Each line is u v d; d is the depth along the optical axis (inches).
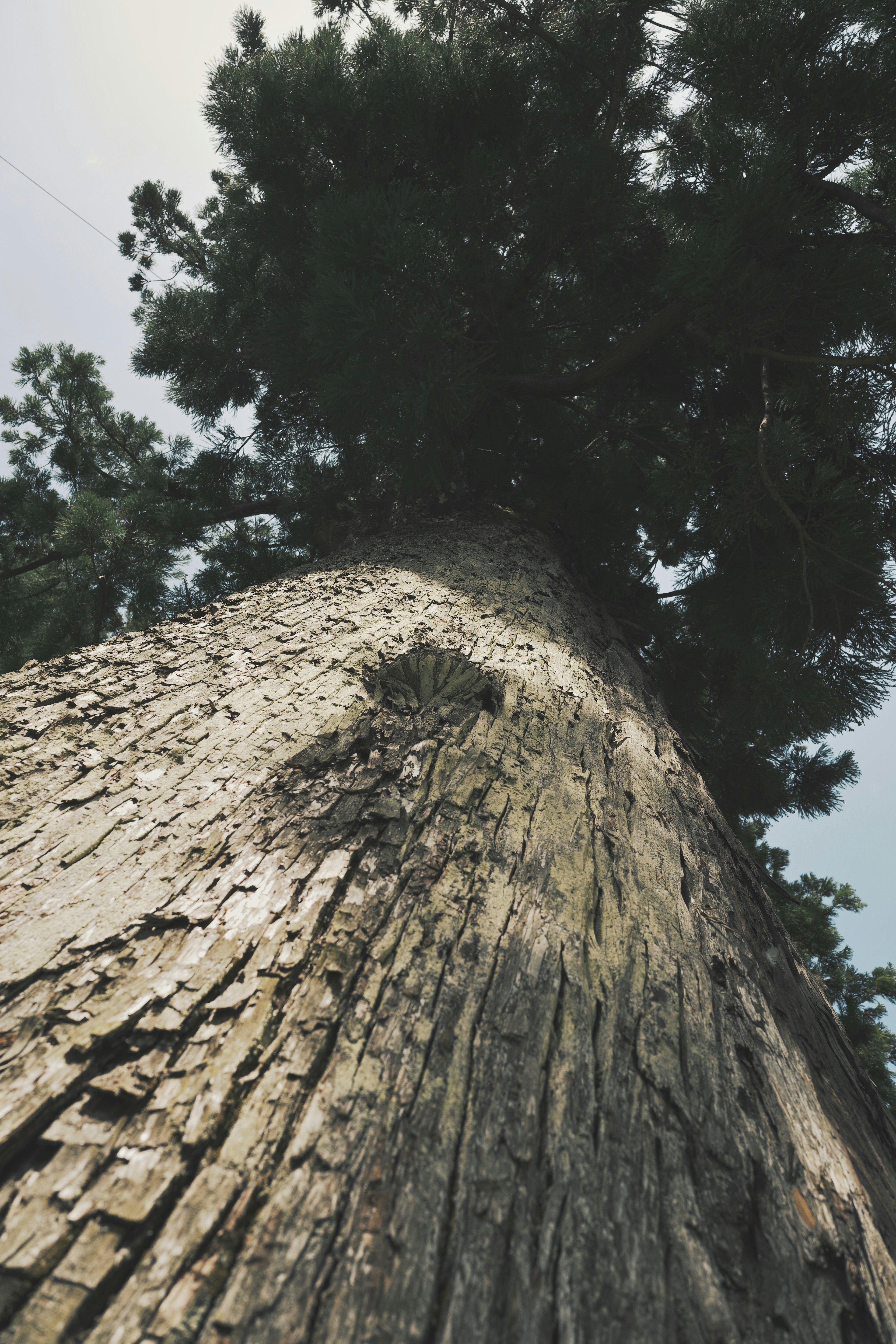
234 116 181.2
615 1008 39.0
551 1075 33.8
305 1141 28.7
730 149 123.0
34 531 248.4
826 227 122.3
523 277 154.5
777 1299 27.4
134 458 296.8
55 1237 24.3
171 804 49.7
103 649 74.9
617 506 179.5
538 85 167.0
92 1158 27.1
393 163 165.2
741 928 54.0
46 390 286.0
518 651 86.0
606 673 96.0
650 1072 35.6
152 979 35.3
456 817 51.4
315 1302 23.5
